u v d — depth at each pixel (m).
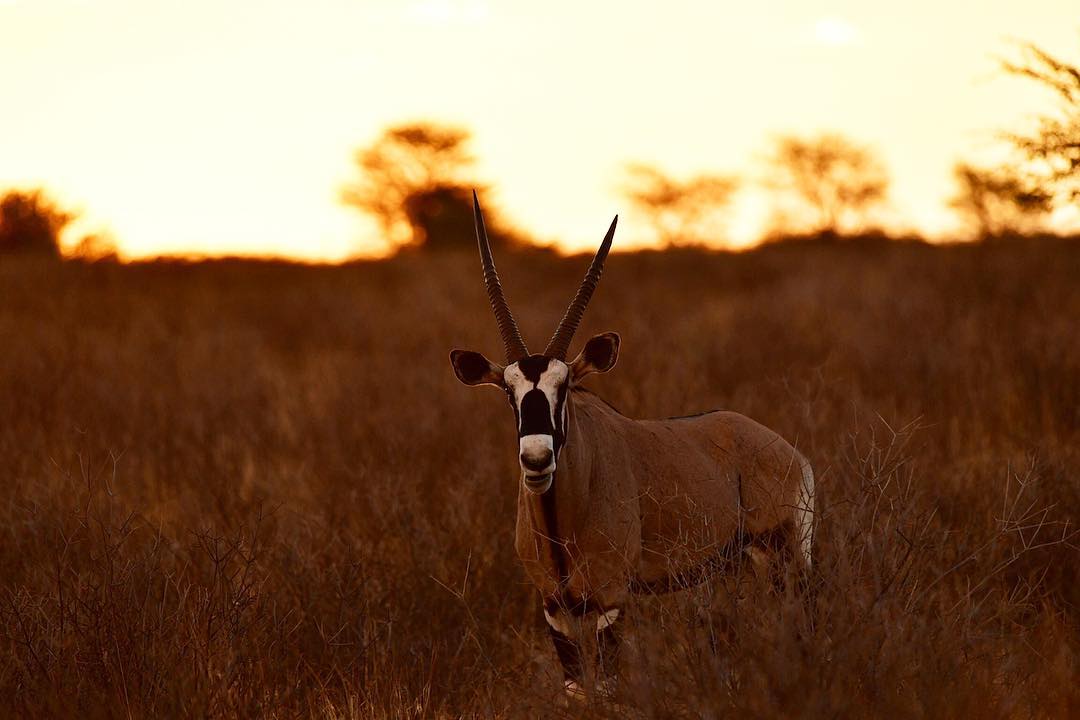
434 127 168.50
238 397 40.09
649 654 15.28
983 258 59.00
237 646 17.39
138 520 24.05
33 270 84.69
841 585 15.09
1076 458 24.88
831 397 32.25
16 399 38.62
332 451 31.42
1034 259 56.19
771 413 30.81
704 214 181.38
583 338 51.94
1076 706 15.04
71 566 19.75
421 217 168.62
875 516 16.59
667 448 19.97
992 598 19.17
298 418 35.84
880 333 42.50
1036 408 30.98
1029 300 47.84
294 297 71.81
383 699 17.61
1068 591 20.36
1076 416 29.78
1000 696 14.91
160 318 63.91
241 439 33.41
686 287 73.62
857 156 163.50
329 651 19.12
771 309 52.66
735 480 20.75
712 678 14.50
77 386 41.19
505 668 19.31
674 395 33.66
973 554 18.08
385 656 18.56
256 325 62.69
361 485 26.48
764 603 15.34
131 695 16.47
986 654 15.49
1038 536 21.14
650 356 40.34
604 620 18.41
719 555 17.50
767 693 14.11
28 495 24.84
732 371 38.56
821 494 19.62
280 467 29.78
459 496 24.48
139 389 40.81
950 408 31.84
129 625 17.09
